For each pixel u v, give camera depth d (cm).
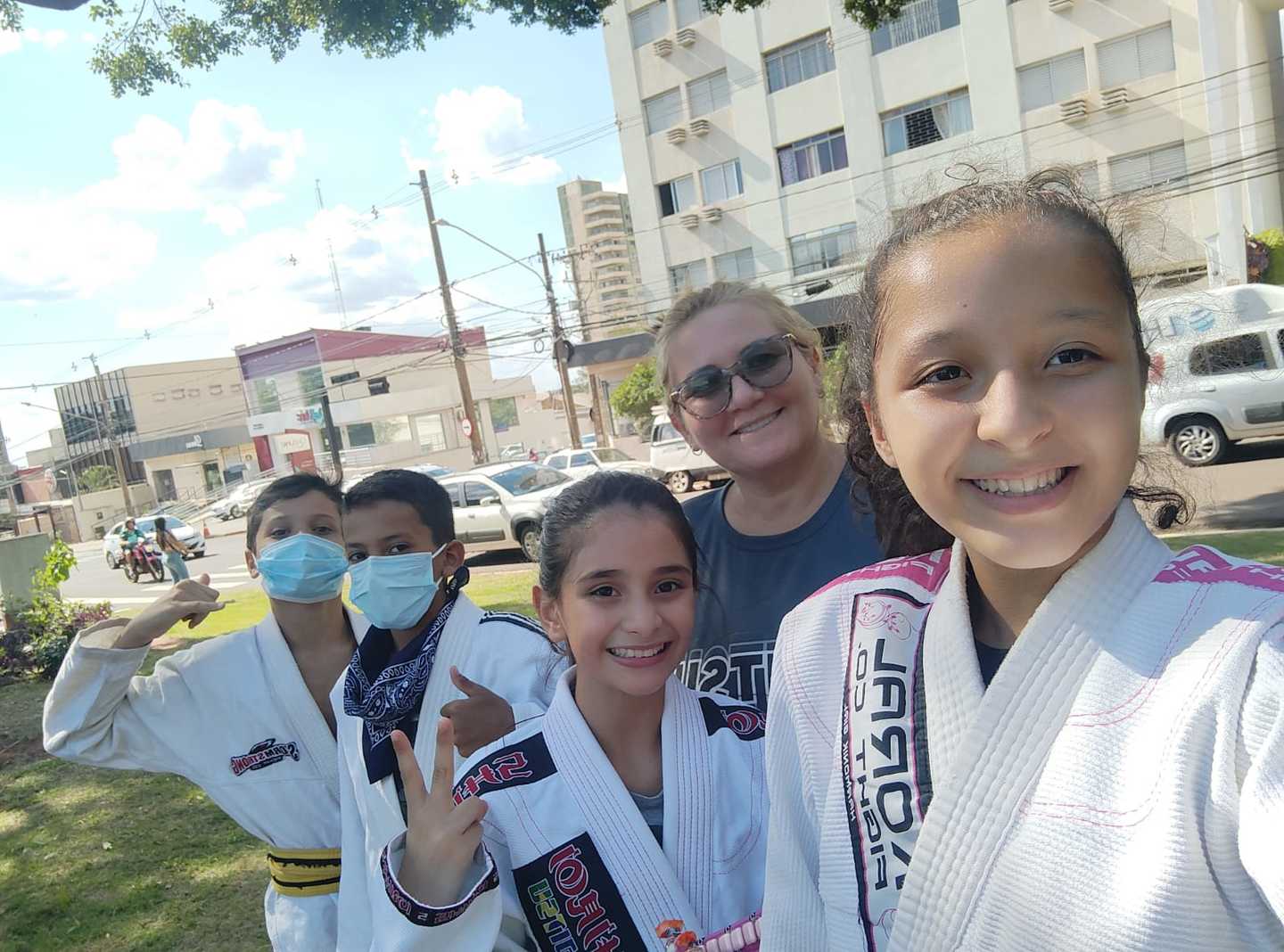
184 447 4609
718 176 2253
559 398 6888
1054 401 77
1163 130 1733
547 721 161
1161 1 1709
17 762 601
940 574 107
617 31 2333
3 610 975
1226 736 70
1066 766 78
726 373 197
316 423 4094
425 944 122
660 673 156
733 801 157
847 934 98
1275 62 1800
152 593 1750
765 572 199
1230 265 1448
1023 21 1830
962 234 83
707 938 143
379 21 688
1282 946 67
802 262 2162
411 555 212
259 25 662
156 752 223
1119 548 84
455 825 126
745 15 2133
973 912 81
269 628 234
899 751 97
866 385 106
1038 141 1847
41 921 378
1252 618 73
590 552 157
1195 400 1040
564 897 145
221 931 353
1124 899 71
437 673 208
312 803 222
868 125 2014
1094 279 79
